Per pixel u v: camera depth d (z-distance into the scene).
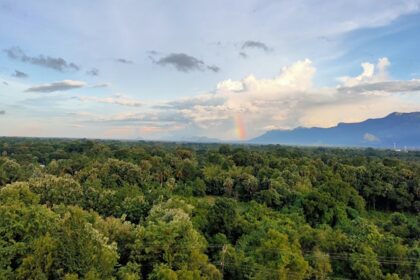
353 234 63.66
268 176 117.44
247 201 109.69
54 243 37.94
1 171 103.19
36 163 142.88
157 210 61.09
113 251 43.97
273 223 66.19
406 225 75.06
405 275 52.88
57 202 69.00
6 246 40.47
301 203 85.50
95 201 71.69
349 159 154.25
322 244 58.03
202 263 47.41
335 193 91.12
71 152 181.38
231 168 129.75
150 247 46.78
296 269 48.59
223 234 64.38
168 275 40.91
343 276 54.34
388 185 106.38
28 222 43.31
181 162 129.62
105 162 113.19
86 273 36.34
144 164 120.62
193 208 69.81
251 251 55.50
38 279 35.25
